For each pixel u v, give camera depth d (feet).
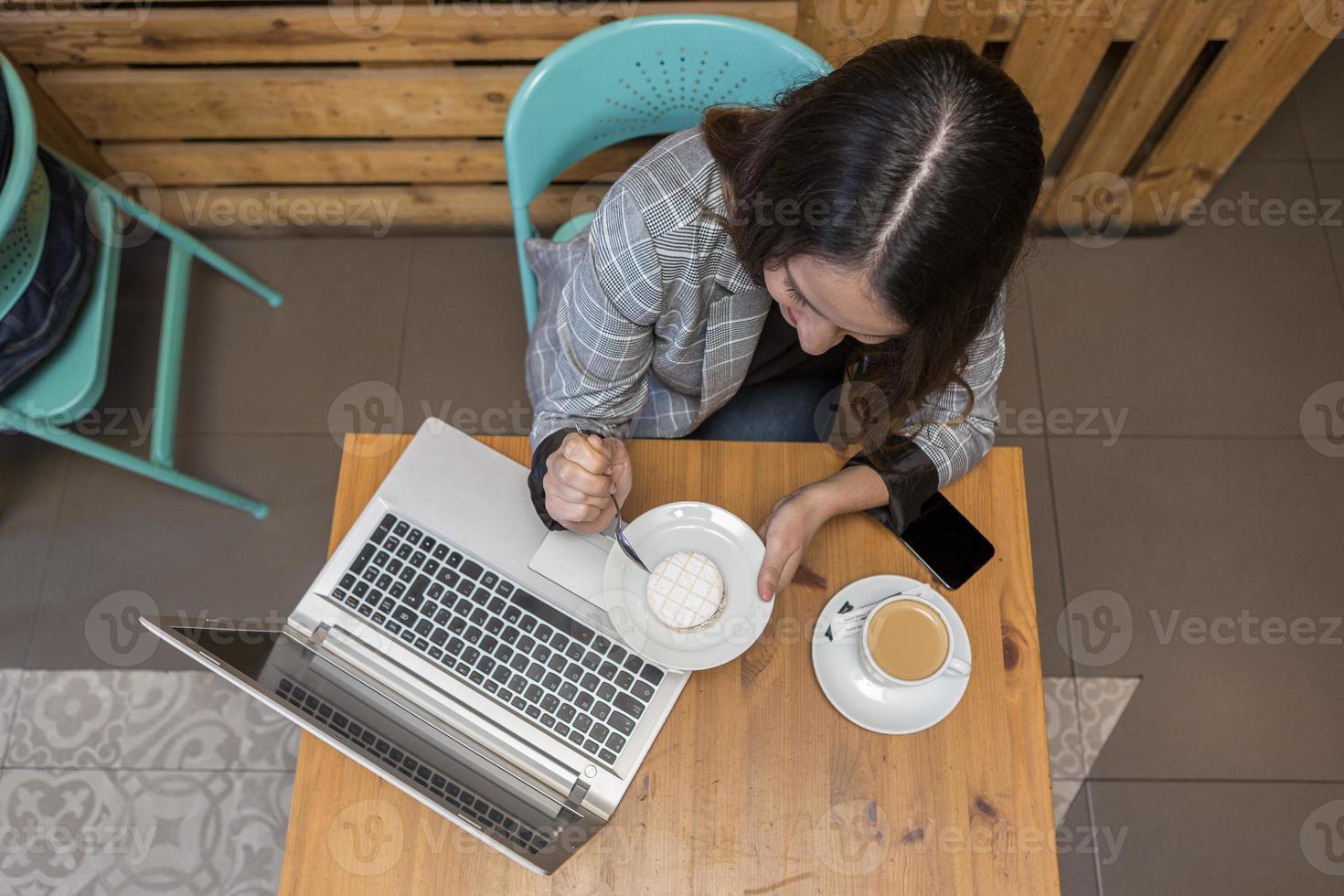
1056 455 6.45
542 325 4.31
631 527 3.32
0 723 5.82
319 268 7.09
